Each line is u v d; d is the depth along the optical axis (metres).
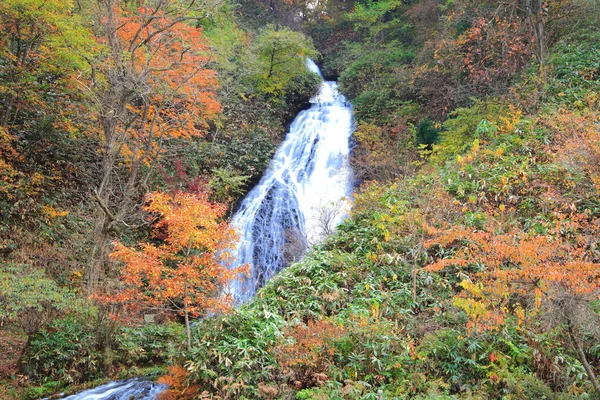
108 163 12.04
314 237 15.84
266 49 22.42
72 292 10.55
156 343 10.73
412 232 9.21
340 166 19.22
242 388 6.59
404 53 22.97
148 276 8.20
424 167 13.75
